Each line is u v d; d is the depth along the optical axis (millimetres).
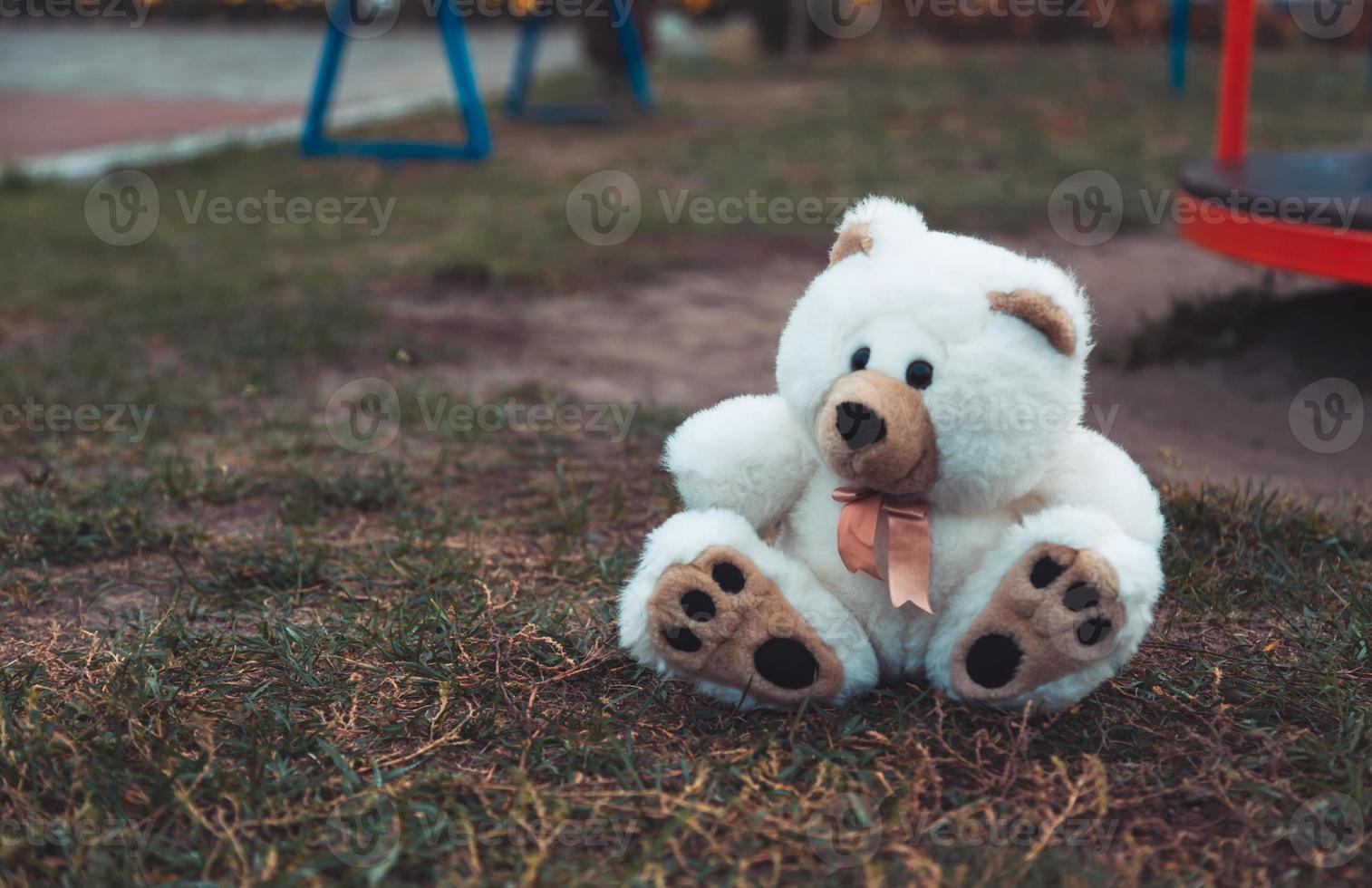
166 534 3598
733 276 7445
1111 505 2338
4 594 3256
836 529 2424
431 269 7129
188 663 2729
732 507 2488
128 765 2330
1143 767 2312
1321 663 2723
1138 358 5539
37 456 4371
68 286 6922
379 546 3539
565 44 23438
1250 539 3428
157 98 16312
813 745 2365
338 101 15695
